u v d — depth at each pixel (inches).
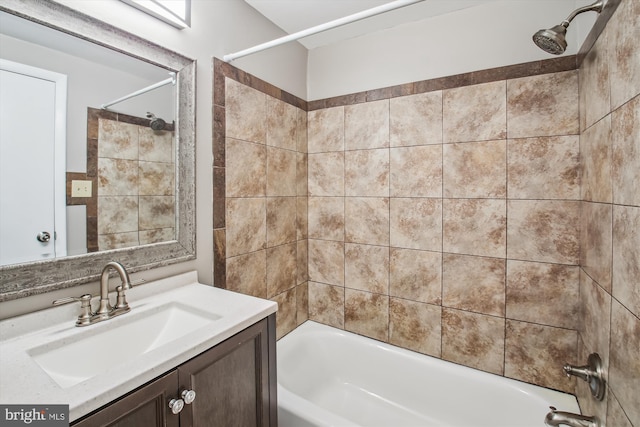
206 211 54.0
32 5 32.8
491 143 59.4
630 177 31.8
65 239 36.9
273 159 69.5
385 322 72.5
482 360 61.8
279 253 72.1
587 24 46.8
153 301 42.9
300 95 79.0
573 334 53.8
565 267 54.1
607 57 38.3
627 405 31.9
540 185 55.6
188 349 29.6
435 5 60.9
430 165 65.6
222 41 56.0
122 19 41.1
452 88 62.9
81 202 38.4
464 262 62.9
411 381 65.4
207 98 53.4
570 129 52.9
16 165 33.1
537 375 57.0
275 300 71.0
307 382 69.2
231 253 59.0
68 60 36.6
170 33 47.2
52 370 30.4
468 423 58.9
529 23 55.8
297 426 48.1
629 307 31.8
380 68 71.1
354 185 75.4
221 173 56.2
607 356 38.1
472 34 60.9
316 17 66.2
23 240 33.5
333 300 79.7
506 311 59.3
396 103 69.2
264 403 40.4
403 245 69.5
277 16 65.9
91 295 38.0
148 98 45.0
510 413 55.3
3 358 27.9
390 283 71.5
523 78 56.4
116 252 41.4
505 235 58.9
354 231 75.9
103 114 40.2
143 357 27.8
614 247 36.2
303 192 80.5
